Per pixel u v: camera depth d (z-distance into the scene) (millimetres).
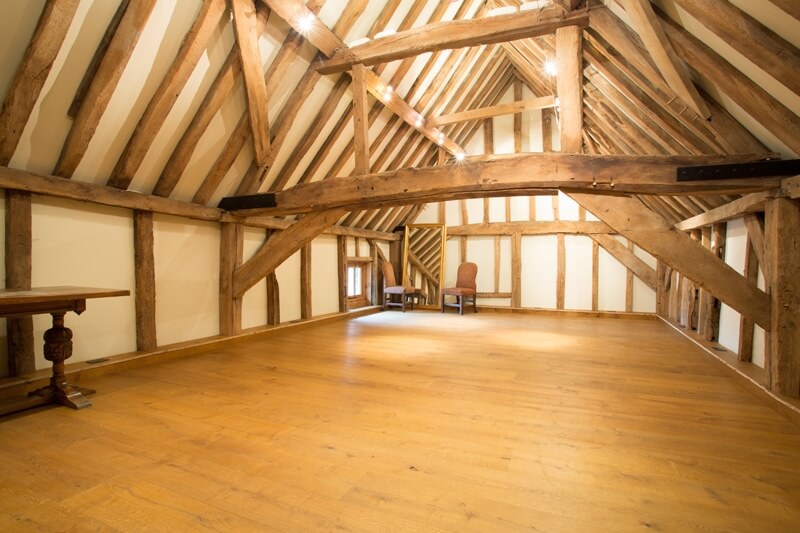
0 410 2496
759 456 2088
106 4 2643
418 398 2963
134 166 3561
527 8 3316
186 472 1894
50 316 3279
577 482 1827
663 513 1602
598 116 5238
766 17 1887
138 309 3904
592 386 3270
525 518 1561
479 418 2586
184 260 4434
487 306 8438
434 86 5914
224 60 3459
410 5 4484
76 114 3006
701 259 3127
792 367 2834
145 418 2549
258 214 4637
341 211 4367
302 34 3650
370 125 5516
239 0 3102
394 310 8477
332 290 7109
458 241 8805
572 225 7797
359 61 3943
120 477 1844
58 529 1480
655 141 4168
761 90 2301
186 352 4199
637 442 2248
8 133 2752
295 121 4484
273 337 5363
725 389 3201
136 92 3160
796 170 2738
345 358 4195
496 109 6242
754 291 3000
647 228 3229
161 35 2967
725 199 4113
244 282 4785
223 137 4027
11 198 2955
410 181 3760
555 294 8008
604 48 3398
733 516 1585
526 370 3752
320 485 1788
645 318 7199
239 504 1643
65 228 3336
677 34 2484
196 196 4391
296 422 2500
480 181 3494
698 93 2770
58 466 1941
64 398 2748
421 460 2025
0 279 2953
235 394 3023
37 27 2475
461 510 1612
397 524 1521
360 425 2463
